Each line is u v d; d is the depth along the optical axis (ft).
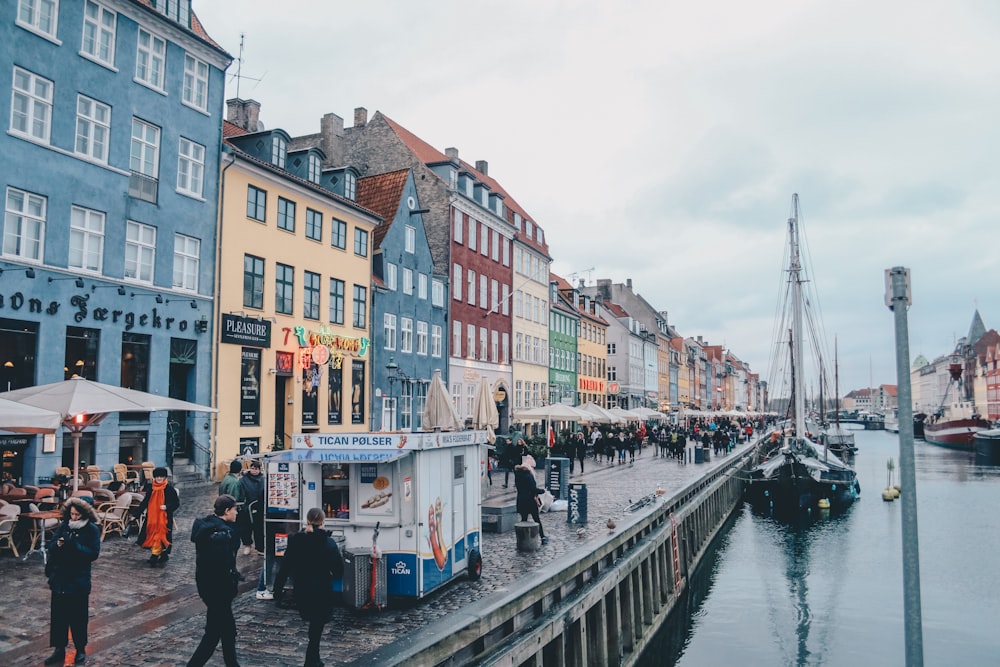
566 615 39.19
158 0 78.69
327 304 102.37
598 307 265.54
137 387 74.02
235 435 84.84
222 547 25.30
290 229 95.61
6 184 62.80
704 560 88.12
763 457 202.90
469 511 40.45
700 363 442.50
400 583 34.32
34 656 26.71
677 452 136.36
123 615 31.83
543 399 189.67
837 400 264.11
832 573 80.12
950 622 61.93
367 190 127.24
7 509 41.39
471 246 150.00
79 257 69.26
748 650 55.47
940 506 128.88
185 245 80.53
